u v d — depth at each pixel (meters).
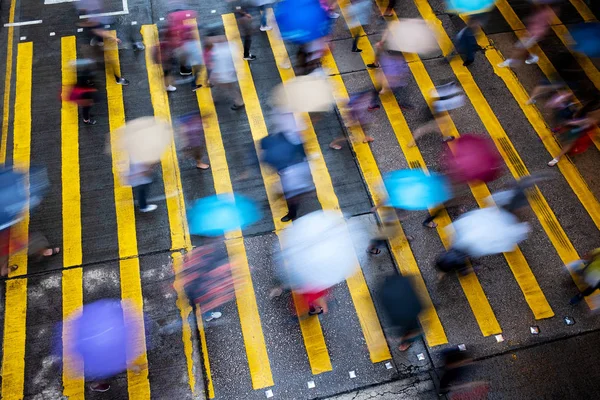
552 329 8.51
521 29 12.59
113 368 7.93
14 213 8.90
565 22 12.79
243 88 11.27
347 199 9.79
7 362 7.98
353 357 8.16
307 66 11.65
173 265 8.97
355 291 8.73
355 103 10.66
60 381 7.85
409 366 8.10
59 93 11.11
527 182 9.92
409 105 11.17
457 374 7.96
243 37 12.16
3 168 9.96
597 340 8.43
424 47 12.16
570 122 10.23
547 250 9.29
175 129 10.60
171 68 11.45
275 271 8.91
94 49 11.70
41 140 10.40
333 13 12.65
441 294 8.78
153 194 9.72
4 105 10.91
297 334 8.33
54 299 8.57
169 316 8.43
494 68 11.91
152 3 12.71
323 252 8.79
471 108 11.20
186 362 8.05
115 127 10.62
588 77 11.80
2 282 8.66
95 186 9.81
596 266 8.35
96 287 8.70
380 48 11.55
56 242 9.13
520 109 11.22
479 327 8.49
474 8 12.99
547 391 7.95
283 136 9.40
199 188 9.85
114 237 9.23
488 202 9.73
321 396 7.84
